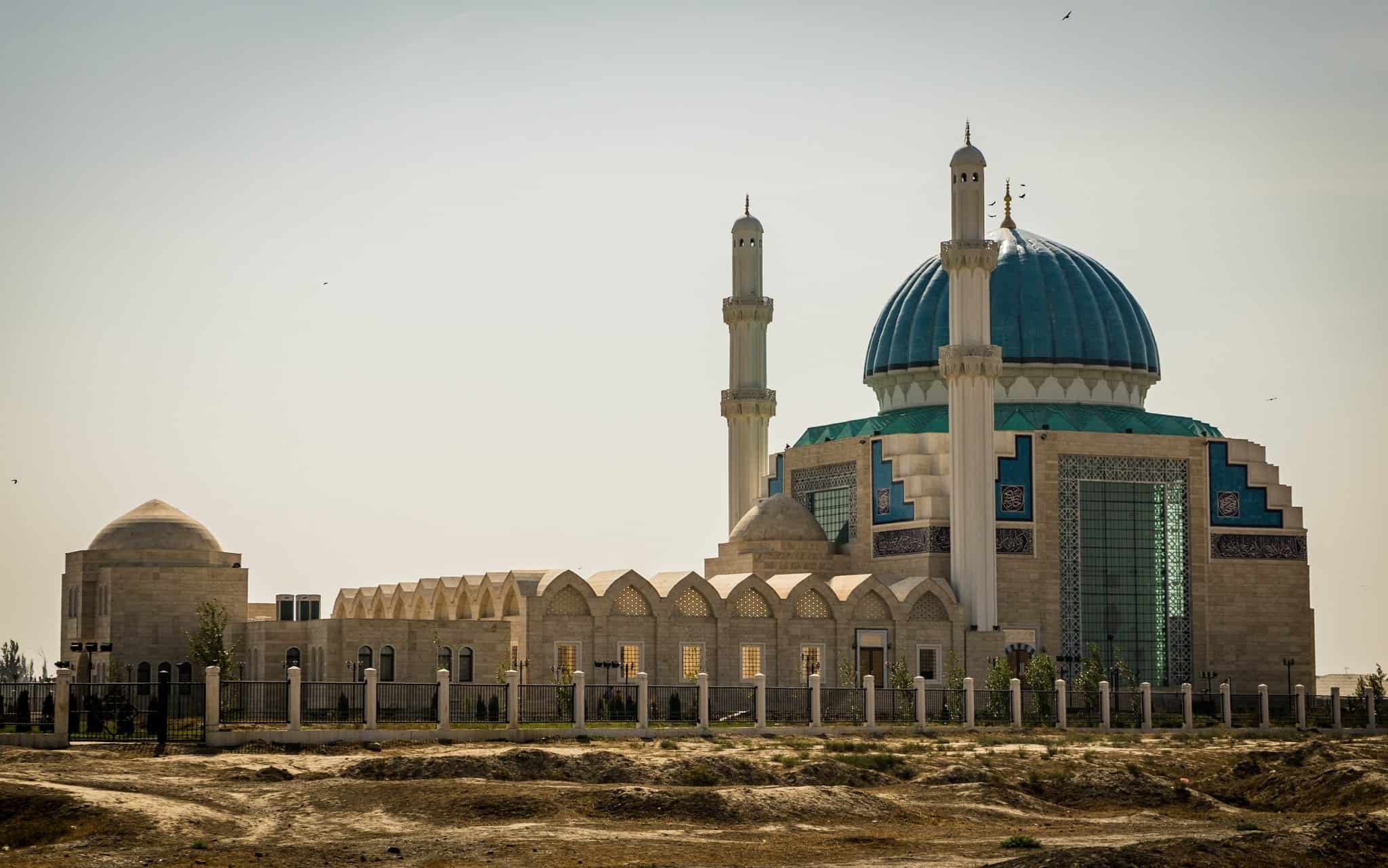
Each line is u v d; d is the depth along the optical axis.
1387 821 46.78
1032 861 43.00
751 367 119.31
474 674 93.50
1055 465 108.25
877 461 110.56
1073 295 117.00
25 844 49.88
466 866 46.09
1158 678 109.38
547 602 95.69
